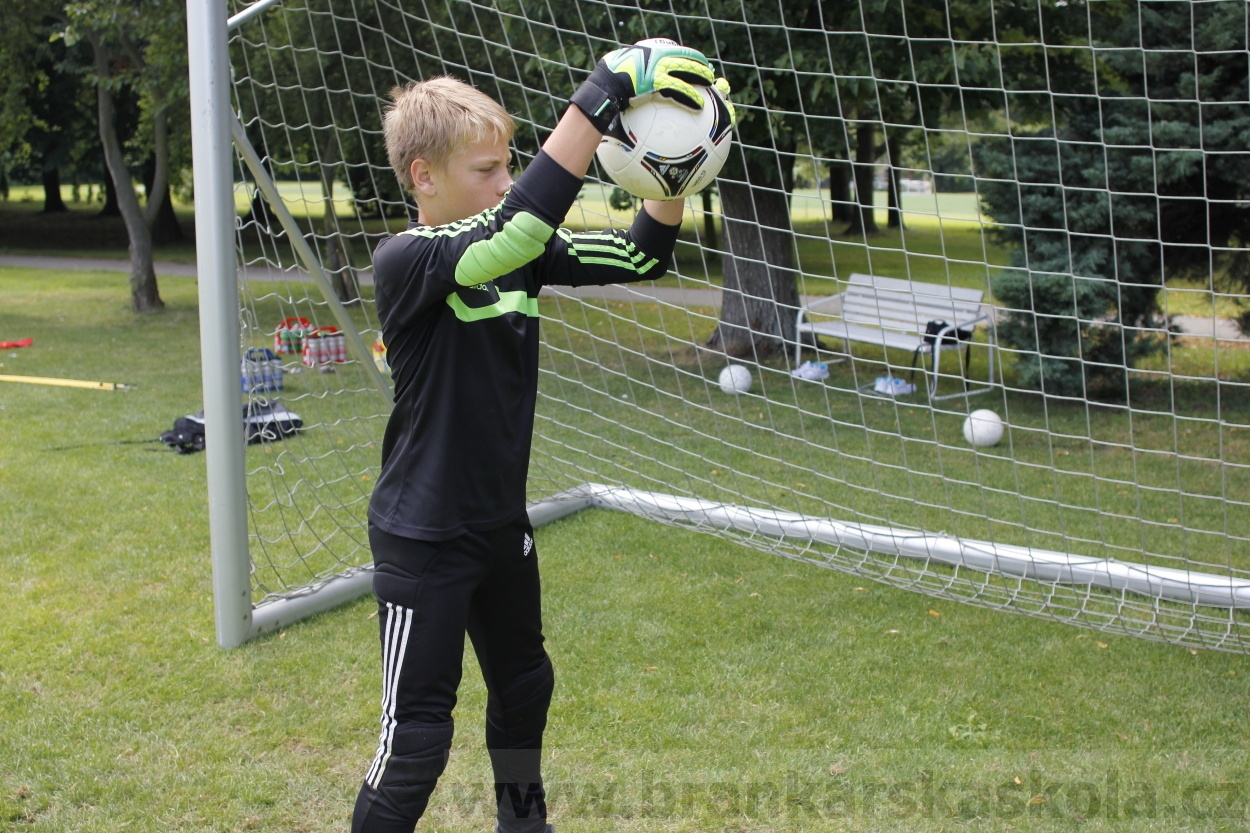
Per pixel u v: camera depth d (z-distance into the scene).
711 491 5.33
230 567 3.36
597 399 7.55
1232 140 6.67
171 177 14.01
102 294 13.38
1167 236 7.35
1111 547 4.55
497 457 1.85
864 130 13.88
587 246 1.96
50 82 17.81
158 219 21.75
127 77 10.74
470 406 1.80
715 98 1.85
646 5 6.34
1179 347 8.55
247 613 3.44
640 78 1.62
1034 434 6.72
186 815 2.45
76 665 3.25
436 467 1.81
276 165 4.37
